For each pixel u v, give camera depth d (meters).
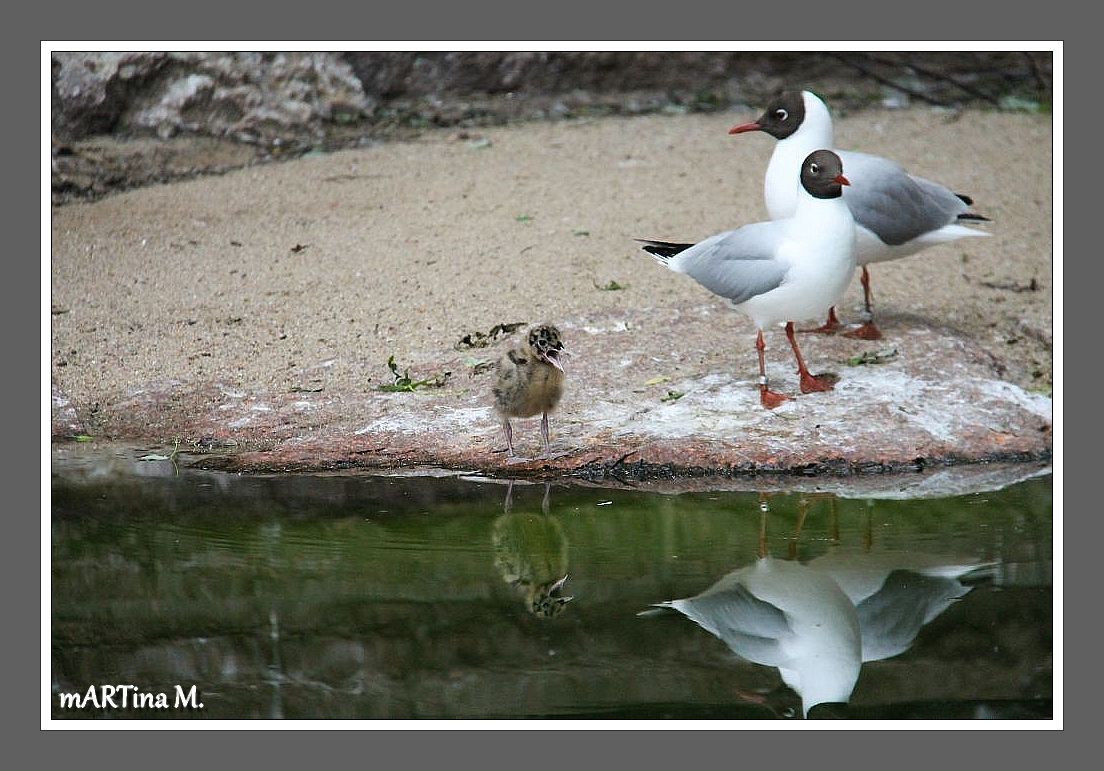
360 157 20.12
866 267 16.17
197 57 20.34
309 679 10.09
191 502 12.59
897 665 10.28
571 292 15.80
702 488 12.82
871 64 23.66
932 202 14.64
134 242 17.25
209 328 15.26
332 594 11.20
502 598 11.20
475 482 12.88
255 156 20.12
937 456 13.16
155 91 20.25
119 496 12.70
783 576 11.52
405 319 15.31
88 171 19.06
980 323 15.54
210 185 19.11
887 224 14.33
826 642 10.57
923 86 23.44
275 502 12.60
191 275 16.39
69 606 11.06
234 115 20.47
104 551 11.88
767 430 13.29
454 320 15.26
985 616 10.90
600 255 16.70
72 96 19.70
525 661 10.23
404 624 10.90
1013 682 10.05
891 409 13.62
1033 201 18.67
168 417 13.80
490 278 16.14
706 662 10.27
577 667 10.28
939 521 12.39
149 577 11.53
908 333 15.03
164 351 14.85
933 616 10.91
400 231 17.45
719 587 11.34
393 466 13.02
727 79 23.36
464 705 9.73
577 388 14.03
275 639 10.61
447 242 17.11
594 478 12.94
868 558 11.80
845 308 15.77
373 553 11.88
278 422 13.64
